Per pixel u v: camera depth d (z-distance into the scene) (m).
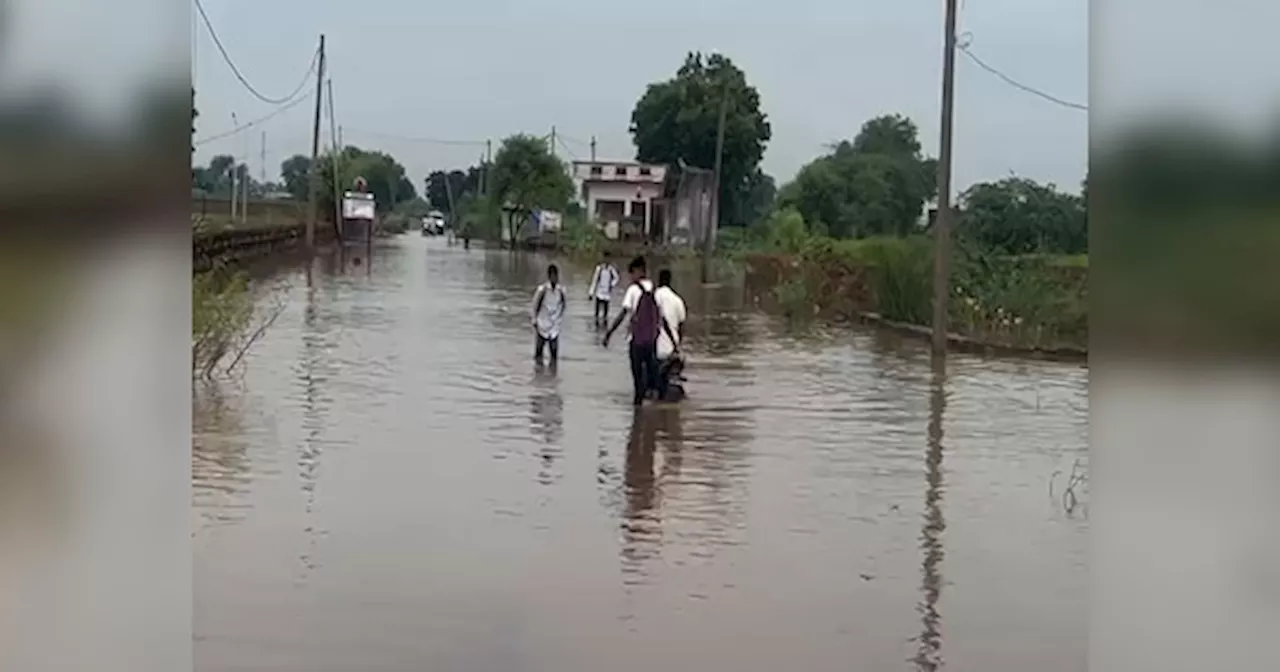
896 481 10.97
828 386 17.47
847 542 8.76
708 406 15.16
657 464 11.39
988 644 6.66
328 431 12.52
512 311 27.78
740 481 10.77
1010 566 8.21
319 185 60.97
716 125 64.94
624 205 70.75
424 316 26.05
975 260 24.89
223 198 44.34
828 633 6.77
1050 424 14.33
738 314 30.83
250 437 12.06
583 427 13.34
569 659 6.22
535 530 8.81
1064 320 22.44
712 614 7.04
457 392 15.59
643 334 14.92
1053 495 10.45
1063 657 6.45
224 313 16.47
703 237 51.91
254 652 6.12
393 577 7.50
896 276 27.06
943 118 21.83
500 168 72.25
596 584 7.55
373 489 9.94
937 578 7.91
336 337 21.52
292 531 8.52
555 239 65.56
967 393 17.00
